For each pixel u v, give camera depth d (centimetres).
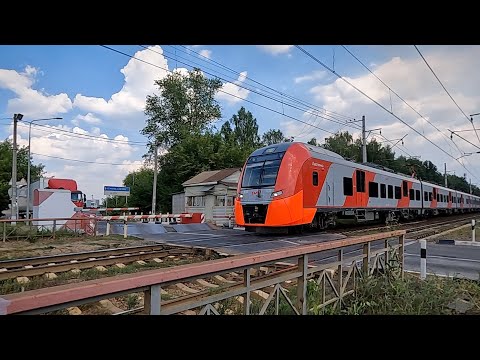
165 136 5050
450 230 1872
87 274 779
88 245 1286
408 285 548
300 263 379
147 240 1421
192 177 3741
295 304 393
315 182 1470
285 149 1424
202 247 1085
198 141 4172
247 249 1046
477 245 1227
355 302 466
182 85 5172
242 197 1441
